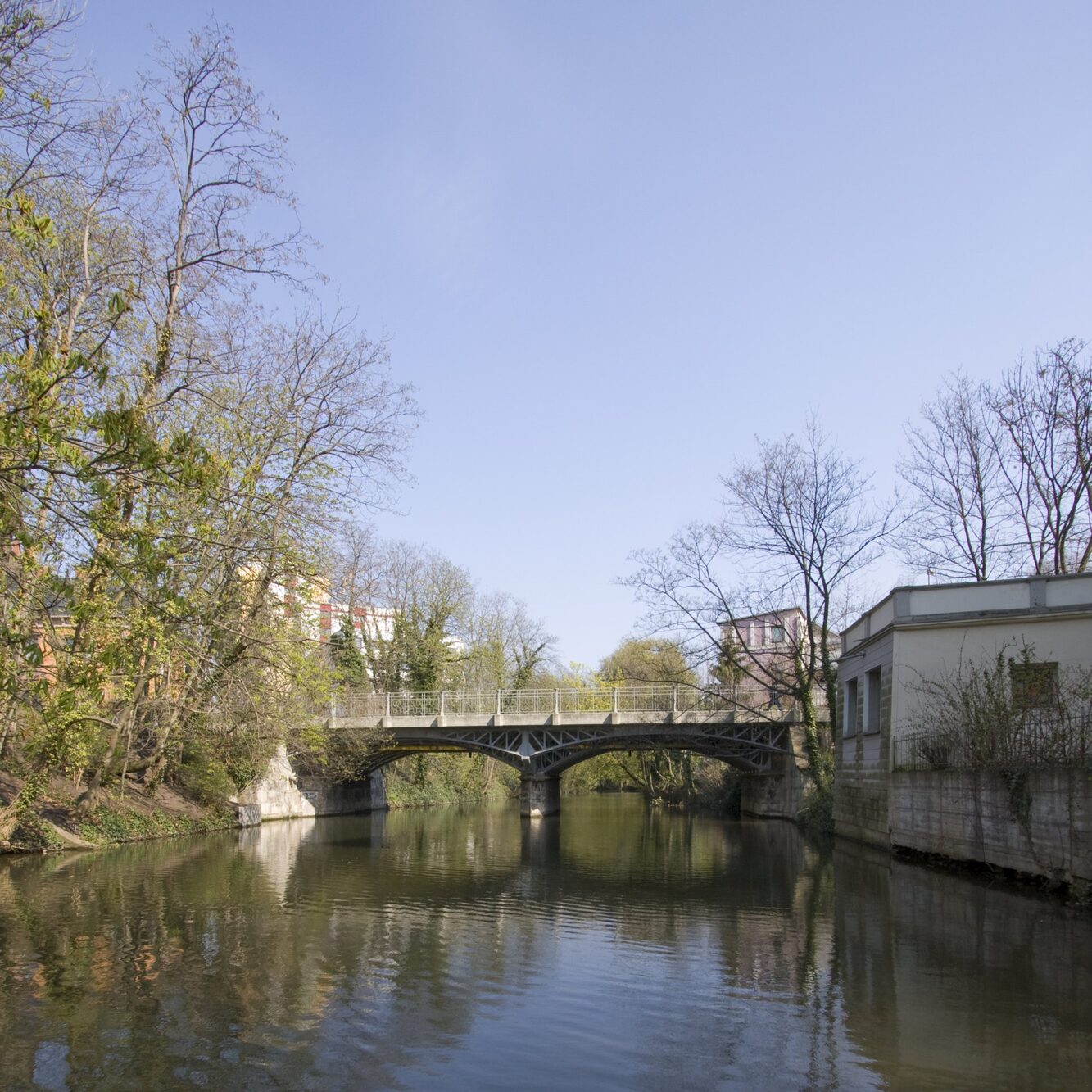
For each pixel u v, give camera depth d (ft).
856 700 95.50
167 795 106.22
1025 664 66.95
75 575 44.75
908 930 42.22
